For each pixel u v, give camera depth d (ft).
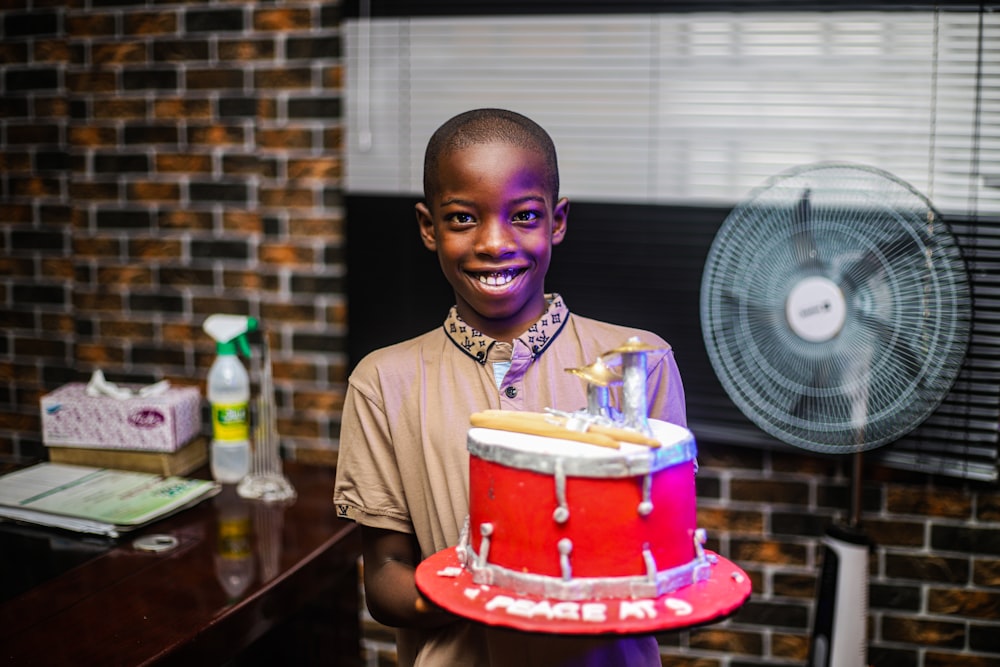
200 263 8.72
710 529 7.87
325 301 8.50
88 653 4.56
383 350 4.12
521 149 3.55
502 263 3.54
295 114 8.36
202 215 8.67
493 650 3.64
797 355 6.07
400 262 8.21
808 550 7.70
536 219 3.60
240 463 7.18
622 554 3.03
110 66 8.72
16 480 6.77
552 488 3.02
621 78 7.73
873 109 7.30
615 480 3.01
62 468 7.06
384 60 8.12
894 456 7.38
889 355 5.89
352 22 8.13
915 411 5.92
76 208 8.95
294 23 8.27
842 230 5.86
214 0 8.41
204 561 5.71
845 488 7.59
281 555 5.81
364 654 8.46
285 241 8.52
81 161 8.89
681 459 3.14
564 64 7.81
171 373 8.89
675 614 2.88
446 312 8.16
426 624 3.71
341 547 6.15
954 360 5.80
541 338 3.89
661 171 7.72
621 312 7.83
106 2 8.65
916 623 7.58
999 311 7.06
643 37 7.65
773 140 7.50
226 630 4.99
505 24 7.88
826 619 6.30
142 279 8.87
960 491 7.39
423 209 3.97
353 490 4.00
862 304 5.87
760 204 6.06
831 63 7.34
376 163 8.21
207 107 8.55
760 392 6.21
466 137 3.55
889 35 7.22
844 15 7.29
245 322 7.16
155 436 7.02
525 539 3.07
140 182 8.77
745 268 6.10
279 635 6.78
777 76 7.45
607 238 7.83
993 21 7.00
